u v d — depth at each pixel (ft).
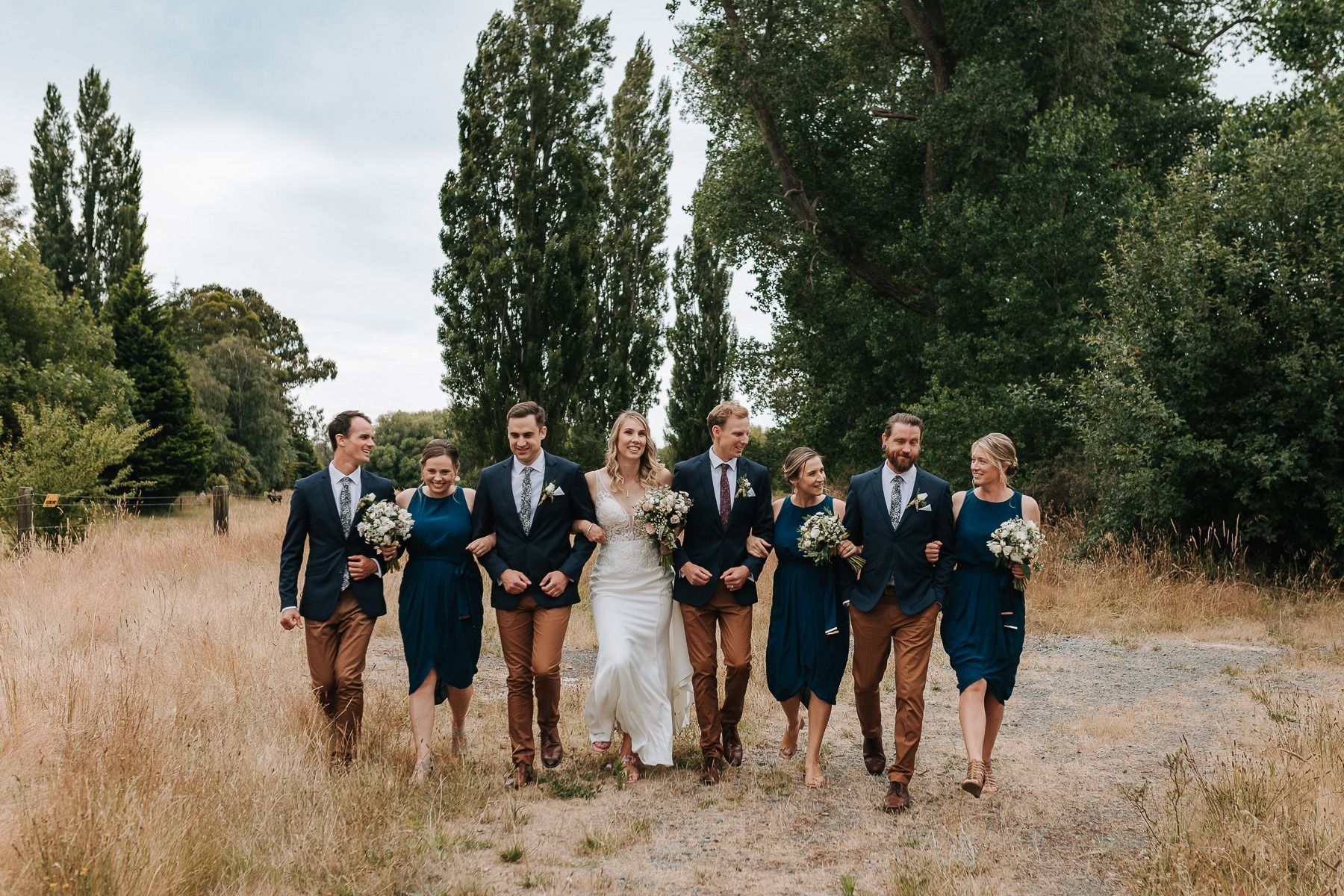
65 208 132.46
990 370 59.06
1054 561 42.24
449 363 62.08
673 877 13.00
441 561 16.98
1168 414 41.01
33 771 14.74
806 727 20.83
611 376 86.02
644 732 16.99
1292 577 39.93
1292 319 39.78
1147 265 43.55
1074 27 59.82
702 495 17.21
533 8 62.64
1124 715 21.61
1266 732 19.95
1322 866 12.07
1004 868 13.15
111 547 40.42
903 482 15.99
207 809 13.47
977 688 15.19
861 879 12.92
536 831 14.60
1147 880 12.51
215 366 154.81
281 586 16.93
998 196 62.18
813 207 70.18
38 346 98.78
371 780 15.40
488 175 62.49
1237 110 65.67
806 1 66.90
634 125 90.89
